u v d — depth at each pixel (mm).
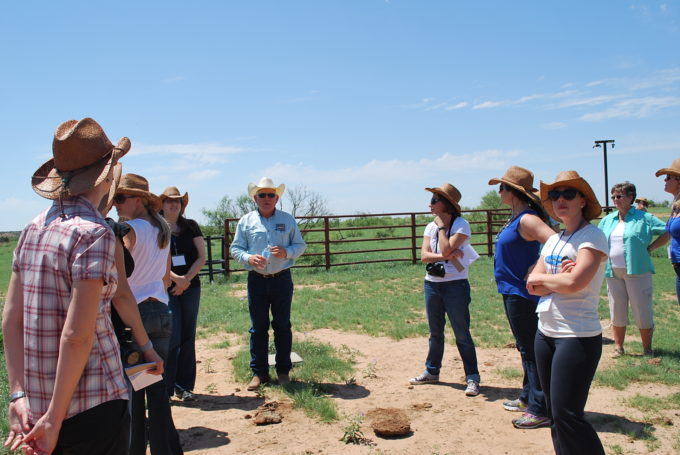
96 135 2268
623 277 6441
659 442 4035
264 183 5555
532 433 4297
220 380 5910
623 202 6402
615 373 5676
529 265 4359
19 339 2193
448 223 5383
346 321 8727
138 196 3752
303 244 5609
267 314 5633
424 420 4625
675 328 7855
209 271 14133
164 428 3412
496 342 7246
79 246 2064
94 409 2133
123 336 2719
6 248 39812
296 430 4449
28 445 2008
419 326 8234
